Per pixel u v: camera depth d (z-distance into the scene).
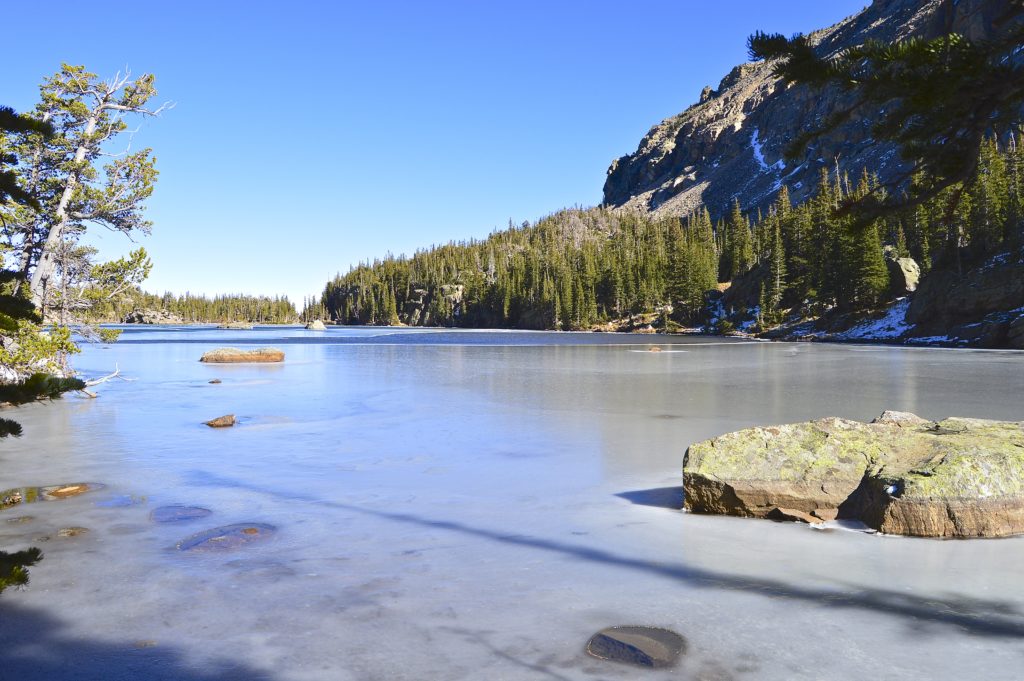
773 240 106.38
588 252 162.00
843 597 4.82
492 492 8.15
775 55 3.29
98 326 20.14
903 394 19.02
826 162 189.00
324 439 11.82
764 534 6.43
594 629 4.32
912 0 169.88
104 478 8.93
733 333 95.88
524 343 64.75
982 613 4.50
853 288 76.12
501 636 4.21
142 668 3.81
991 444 6.75
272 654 3.98
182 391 19.86
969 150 3.46
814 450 7.22
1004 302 56.38
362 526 6.74
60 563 5.61
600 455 10.38
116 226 20.62
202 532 6.53
